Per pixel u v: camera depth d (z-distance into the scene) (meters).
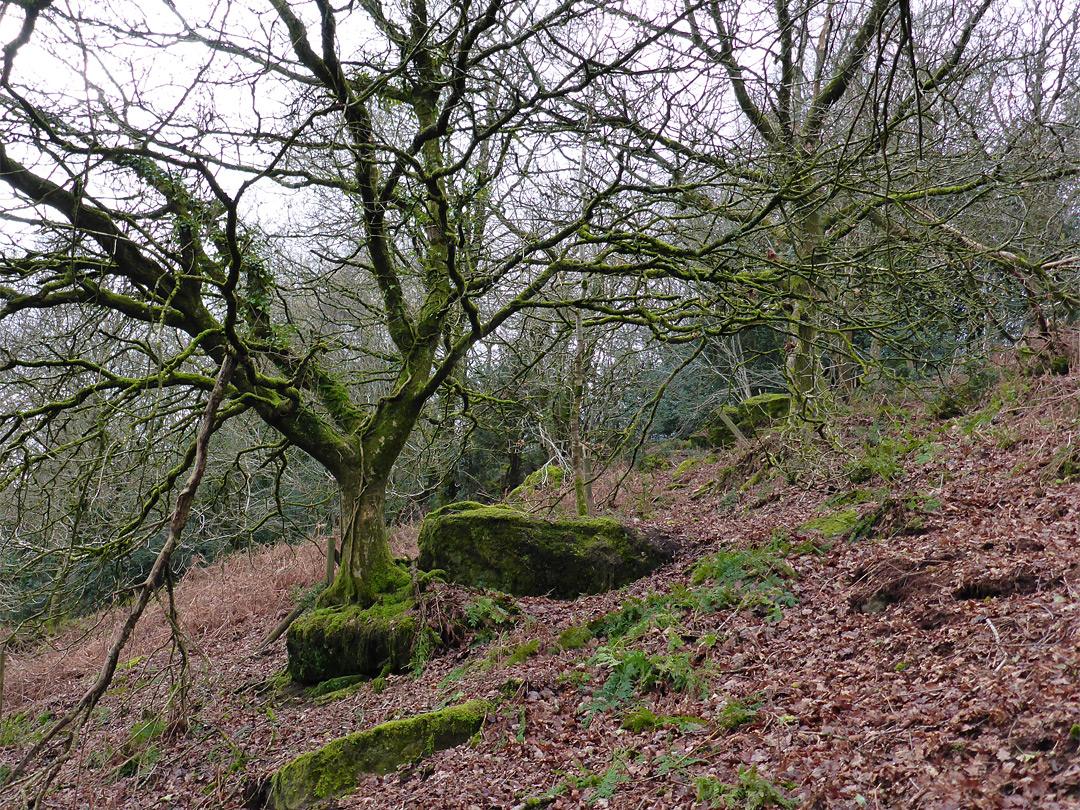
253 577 16.34
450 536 11.04
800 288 12.70
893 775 4.29
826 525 9.57
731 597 8.12
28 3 7.19
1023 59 14.02
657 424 22.81
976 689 4.78
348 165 9.64
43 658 14.67
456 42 9.69
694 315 10.06
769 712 5.71
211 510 13.30
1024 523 7.27
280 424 10.59
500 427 14.96
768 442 15.19
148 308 9.52
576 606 10.05
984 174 9.92
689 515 14.60
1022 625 5.35
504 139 10.42
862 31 11.56
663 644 7.61
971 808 3.71
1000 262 11.59
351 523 10.66
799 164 9.48
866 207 10.06
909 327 11.35
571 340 15.42
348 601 10.63
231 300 8.05
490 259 10.53
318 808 6.57
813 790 4.46
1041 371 11.83
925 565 7.00
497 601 10.02
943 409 12.93
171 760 8.41
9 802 6.11
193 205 8.85
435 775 6.48
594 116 8.35
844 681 5.82
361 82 9.83
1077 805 3.38
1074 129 13.40
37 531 9.80
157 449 10.84
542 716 6.98
